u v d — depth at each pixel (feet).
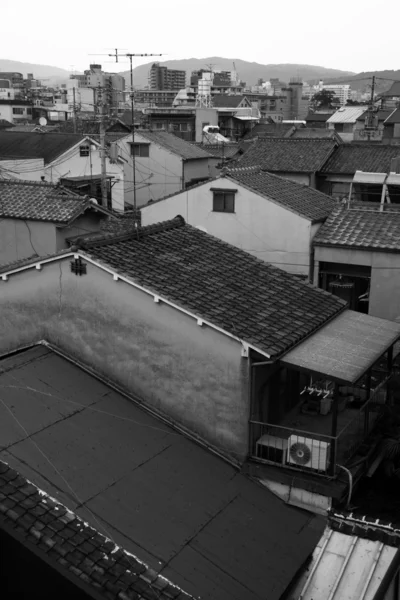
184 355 36.60
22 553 23.52
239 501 33.63
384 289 65.16
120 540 28.27
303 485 34.45
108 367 38.91
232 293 39.78
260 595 28.32
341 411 43.65
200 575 28.07
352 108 229.66
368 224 68.18
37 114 276.82
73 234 74.08
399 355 53.47
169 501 31.68
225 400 35.91
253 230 72.43
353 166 112.37
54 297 40.01
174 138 151.12
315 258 68.28
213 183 73.82
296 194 76.95
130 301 37.68
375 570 27.96
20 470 30.19
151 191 143.95
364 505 39.68
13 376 37.06
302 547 32.04
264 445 36.22
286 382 41.37
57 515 24.03
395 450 41.11
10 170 116.16
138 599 22.06
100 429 34.88
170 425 37.29
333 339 38.50
